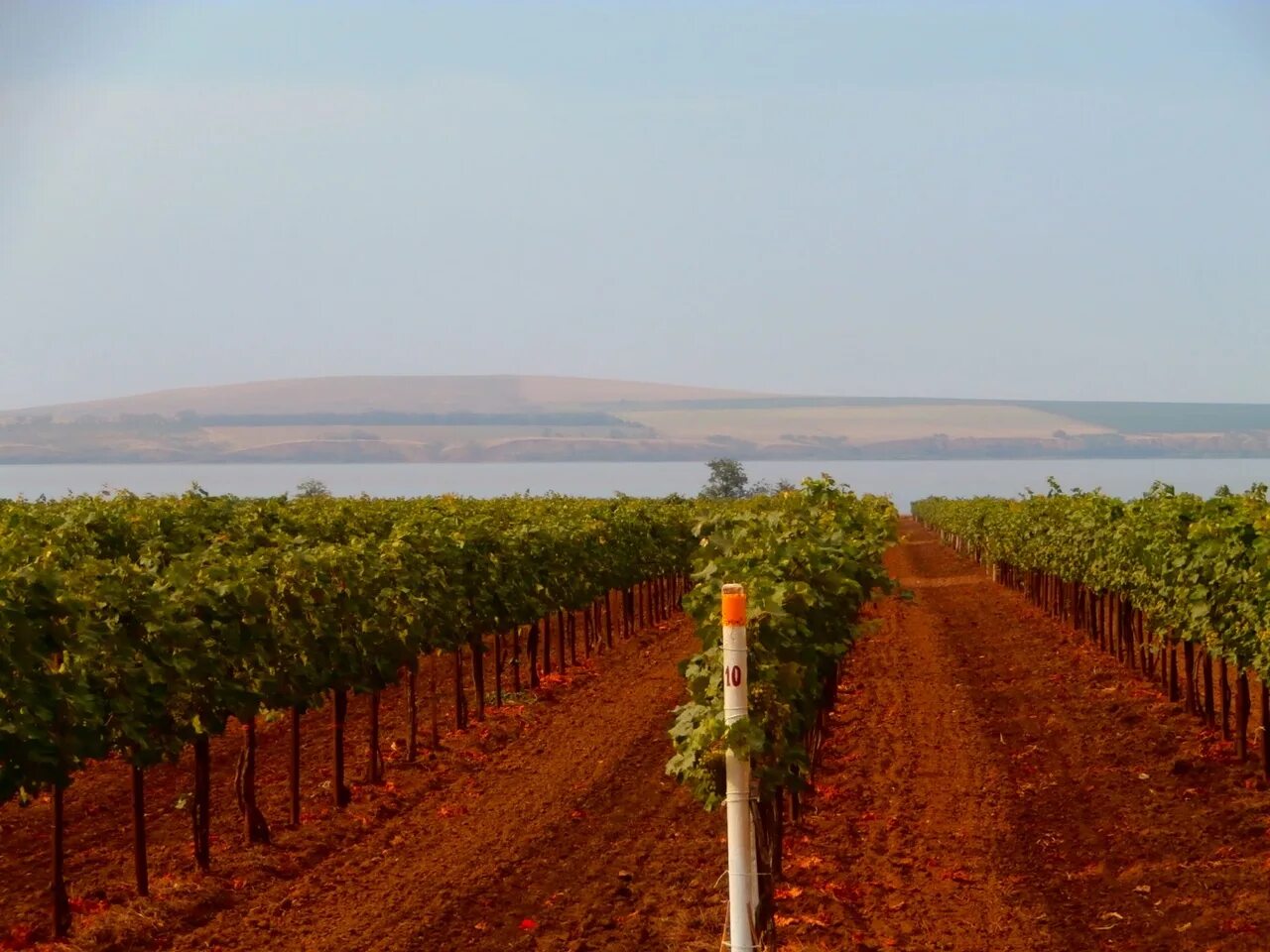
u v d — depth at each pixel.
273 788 25.34
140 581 18.72
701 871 18.95
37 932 16.73
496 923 16.89
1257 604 22.89
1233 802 21.22
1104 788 23.19
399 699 36.31
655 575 57.38
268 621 21.70
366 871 19.66
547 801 23.72
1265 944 14.16
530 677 40.09
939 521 123.94
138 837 18.19
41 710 16.05
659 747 28.36
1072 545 43.47
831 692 24.03
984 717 31.17
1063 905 16.91
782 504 29.42
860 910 16.94
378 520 40.69
